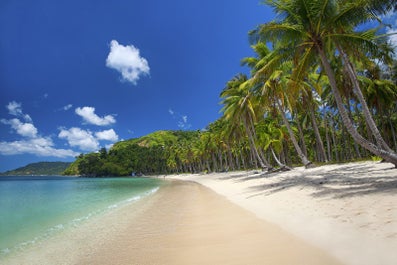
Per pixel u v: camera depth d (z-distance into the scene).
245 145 66.88
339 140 55.16
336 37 15.18
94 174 157.12
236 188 21.75
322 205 8.91
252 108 34.16
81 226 11.30
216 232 8.02
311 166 25.77
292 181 17.67
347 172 17.64
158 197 21.81
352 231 5.93
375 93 29.67
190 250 6.56
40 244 8.70
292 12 15.18
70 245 8.32
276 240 6.38
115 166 148.12
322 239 5.89
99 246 7.95
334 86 14.34
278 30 15.48
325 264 4.66
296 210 9.09
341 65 25.22
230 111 35.50
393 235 5.22
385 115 40.66
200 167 98.69
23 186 56.62
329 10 14.40
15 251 8.02
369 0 13.07
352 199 8.82
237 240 6.84
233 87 34.91
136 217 12.55
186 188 30.92
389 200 7.76
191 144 103.88
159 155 143.88
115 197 24.59
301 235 6.43
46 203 21.61
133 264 6.07
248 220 9.02
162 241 7.78
